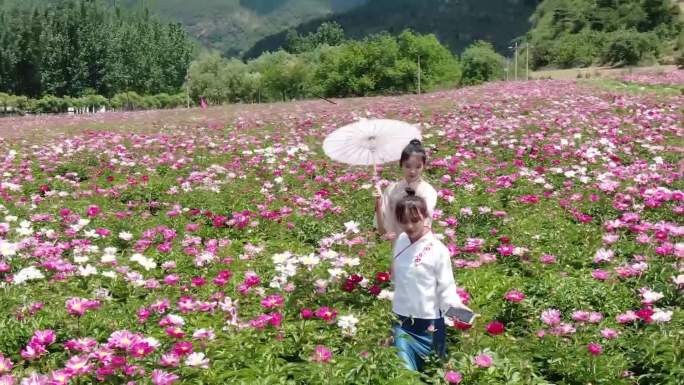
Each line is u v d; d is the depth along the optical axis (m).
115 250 6.90
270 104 40.34
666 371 4.48
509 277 6.66
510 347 4.89
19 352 4.85
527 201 8.69
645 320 4.95
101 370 3.87
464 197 9.70
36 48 108.94
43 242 7.46
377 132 5.32
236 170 12.23
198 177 11.35
